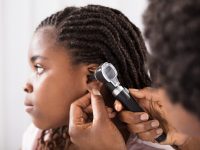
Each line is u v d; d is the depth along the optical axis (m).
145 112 0.60
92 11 0.67
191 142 0.64
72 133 0.61
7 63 1.31
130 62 0.68
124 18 0.70
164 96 0.37
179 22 0.32
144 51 0.71
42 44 0.65
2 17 1.29
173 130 0.62
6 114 1.33
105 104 0.62
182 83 0.33
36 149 0.82
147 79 0.70
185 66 0.32
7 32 1.29
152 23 0.35
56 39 0.64
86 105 0.63
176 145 0.64
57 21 0.66
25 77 1.31
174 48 0.33
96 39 0.64
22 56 1.30
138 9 1.21
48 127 0.67
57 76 0.64
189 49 0.32
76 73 0.64
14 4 1.28
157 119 0.62
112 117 0.62
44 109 0.65
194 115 0.34
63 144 0.72
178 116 0.36
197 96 0.32
